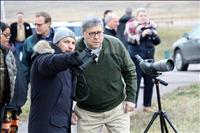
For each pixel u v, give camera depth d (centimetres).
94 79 892
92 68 888
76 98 895
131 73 916
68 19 9438
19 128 1459
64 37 860
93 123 912
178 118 1481
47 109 822
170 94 1898
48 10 11550
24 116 1584
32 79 832
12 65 1014
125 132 917
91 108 909
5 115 1140
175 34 6147
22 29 2158
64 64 762
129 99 919
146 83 1567
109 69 895
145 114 1539
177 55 2914
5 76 1001
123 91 920
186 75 2622
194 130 1347
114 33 1516
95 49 884
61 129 824
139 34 1524
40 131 823
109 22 1503
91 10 11825
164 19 9906
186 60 2841
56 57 770
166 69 912
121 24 1914
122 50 905
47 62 783
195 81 2327
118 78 905
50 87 819
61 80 825
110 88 902
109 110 911
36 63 820
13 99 1145
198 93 1847
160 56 3875
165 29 7038
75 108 920
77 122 921
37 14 1257
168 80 2403
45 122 821
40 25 1248
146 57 1534
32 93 834
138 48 1524
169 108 1616
